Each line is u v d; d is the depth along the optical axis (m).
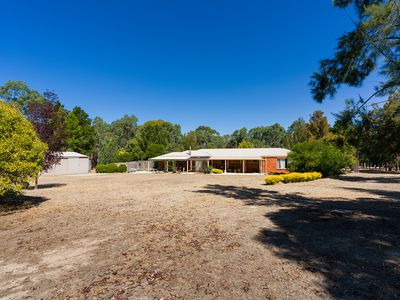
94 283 3.52
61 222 7.07
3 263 4.25
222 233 5.89
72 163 33.25
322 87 6.07
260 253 4.60
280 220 7.09
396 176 23.06
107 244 5.19
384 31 4.76
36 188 15.38
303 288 3.30
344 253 4.54
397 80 4.80
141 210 8.63
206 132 75.88
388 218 7.18
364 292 3.18
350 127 5.26
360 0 5.21
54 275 3.79
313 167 22.23
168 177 25.39
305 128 40.78
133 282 3.54
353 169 30.14
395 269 3.84
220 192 13.29
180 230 6.18
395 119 4.69
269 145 67.38
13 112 9.19
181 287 3.38
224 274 3.75
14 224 6.90
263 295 3.14
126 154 46.34
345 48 5.59
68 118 45.69
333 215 7.65
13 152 8.47
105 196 12.04
